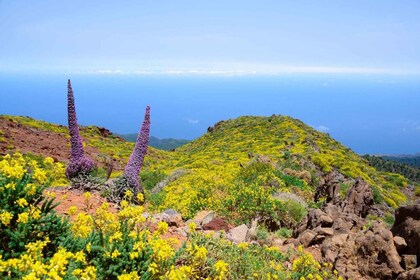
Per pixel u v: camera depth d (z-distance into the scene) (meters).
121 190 11.08
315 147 41.78
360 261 8.65
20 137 34.41
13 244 4.99
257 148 40.06
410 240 8.45
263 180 18.69
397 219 9.30
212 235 8.30
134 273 4.92
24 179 5.81
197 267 6.30
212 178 19.62
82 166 11.59
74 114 11.60
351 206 17.03
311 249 9.68
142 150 11.48
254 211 12.39
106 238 5.62
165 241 5.98
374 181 33.56
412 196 34.88
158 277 5.41
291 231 11.95
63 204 8.97
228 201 12.98
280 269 7.52
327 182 19.36
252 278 6.72
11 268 4.45
